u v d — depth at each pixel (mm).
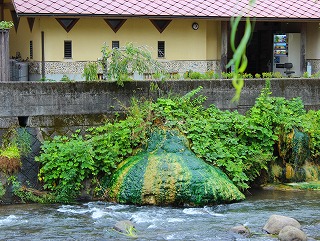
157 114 16828
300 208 15039
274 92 19172
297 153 18016
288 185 17656
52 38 22703
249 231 12648
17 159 15484
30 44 24078
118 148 16141
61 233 12562
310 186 17484
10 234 12453
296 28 27422
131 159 15906
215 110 18047
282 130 17969
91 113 17016
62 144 15953
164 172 15148
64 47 22906
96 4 22812
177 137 16250
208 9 23969
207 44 24969
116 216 14016
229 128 17406
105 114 17172
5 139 16047
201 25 24625
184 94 17938
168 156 15586
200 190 15016
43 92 16516
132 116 16922
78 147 15727
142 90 17578
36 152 16047
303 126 18250
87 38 23109
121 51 17922
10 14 25797
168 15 23266
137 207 14953
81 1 22797
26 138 16078
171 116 16859
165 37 24203
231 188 15609
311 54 26766
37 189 15562
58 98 16672
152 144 16172
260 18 24359
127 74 17406
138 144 16328
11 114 16219
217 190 15164
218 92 18344
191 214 14312
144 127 16469
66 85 16750
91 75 17484
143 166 15383
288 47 27047
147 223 13422
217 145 16609
